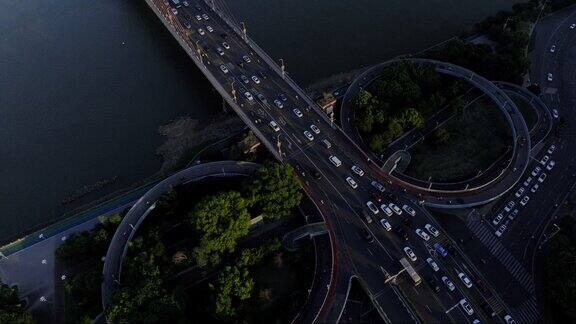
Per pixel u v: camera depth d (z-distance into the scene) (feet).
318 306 646.33
